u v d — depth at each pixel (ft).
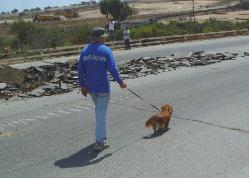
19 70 52.16
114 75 22.47
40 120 31.99
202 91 41.19
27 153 23.79
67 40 126.62
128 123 29.48
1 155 23.63
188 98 37.91
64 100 39.93
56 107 36.68
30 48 114.32
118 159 22.08
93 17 360.69
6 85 47.11
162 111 27.22
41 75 53.01
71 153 23.44
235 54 74.49
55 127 29.45
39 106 37.68
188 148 23.43
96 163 21.65
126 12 277.44
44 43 122.93
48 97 42.70
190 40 128.16
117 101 37.65
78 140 25.88
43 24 289.74
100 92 22.82
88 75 22.86
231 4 409.08
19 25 152.56
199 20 253.24
